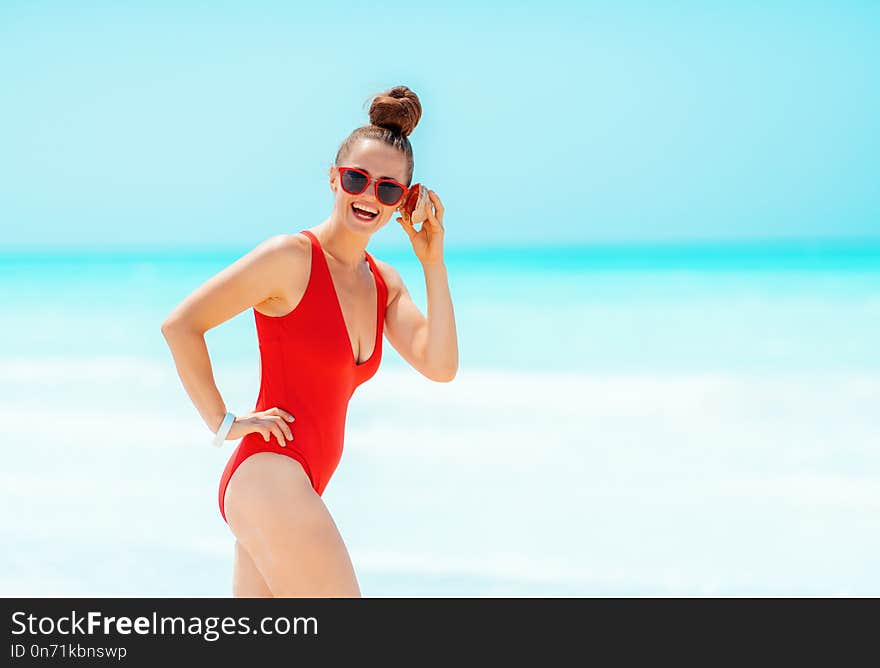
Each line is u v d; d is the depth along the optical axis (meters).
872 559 7.39
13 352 19.59
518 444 11.34
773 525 8.24
